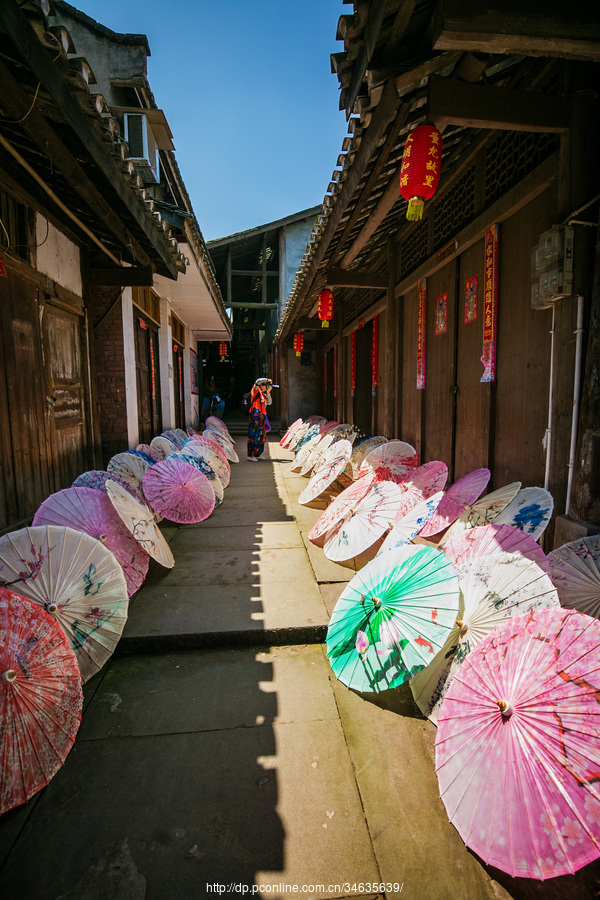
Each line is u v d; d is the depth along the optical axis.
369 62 2.55
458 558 2.76
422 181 2.81
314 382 16.70
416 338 6.42
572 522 3.02
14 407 4.13
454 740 1.85
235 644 3.07
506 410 4.16
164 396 10.05
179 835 1.80
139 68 7.42
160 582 3.82
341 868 1.69
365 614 2.64
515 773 1.66
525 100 2.88
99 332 6.75
